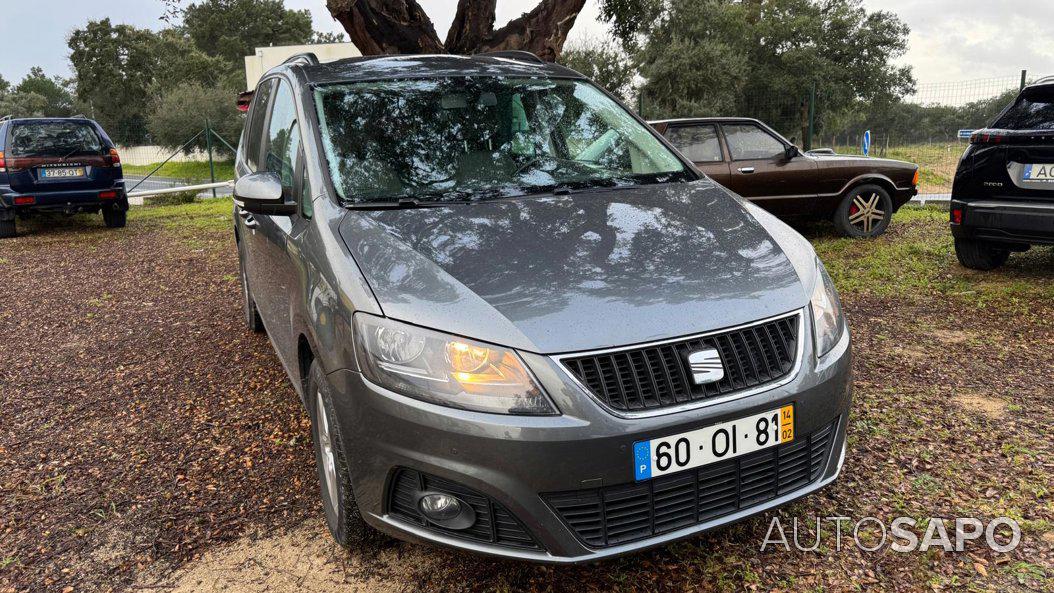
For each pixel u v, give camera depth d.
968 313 5.34
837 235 8.95
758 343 2.24
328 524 2.83
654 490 2.13
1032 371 4.15
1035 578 2.40
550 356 2.07
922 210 11.07
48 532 3.00
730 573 2.50
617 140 3.50
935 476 3.05
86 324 6.27
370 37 8.09
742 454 2.20
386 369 2.16
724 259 2.47
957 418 3.58
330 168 2.99
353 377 2.24
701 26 27.12
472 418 2.06
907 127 14.64
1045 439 3.33
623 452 2.06
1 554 2.86
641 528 2.15
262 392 4.38
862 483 3.02
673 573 2.51
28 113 89.38
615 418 2.06
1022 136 5.60
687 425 2.11
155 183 31.67
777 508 2.29
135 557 2.79
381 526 2.31
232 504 3.13
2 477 3.51
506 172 3.13
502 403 2.06
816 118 28.00
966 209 5.96
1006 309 5.35
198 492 3.25
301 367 2.95
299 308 2.75
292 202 3.11
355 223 2.66
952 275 6.46
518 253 2.42
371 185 2.94
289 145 3.41
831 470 2.43
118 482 3.39
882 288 6.19
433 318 2.16
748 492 2.25
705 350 2.15
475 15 8.44
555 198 2.93
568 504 2.09
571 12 8.47
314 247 2.67
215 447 3.69
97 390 4.63
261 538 2.86
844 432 2.49
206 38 89.75
